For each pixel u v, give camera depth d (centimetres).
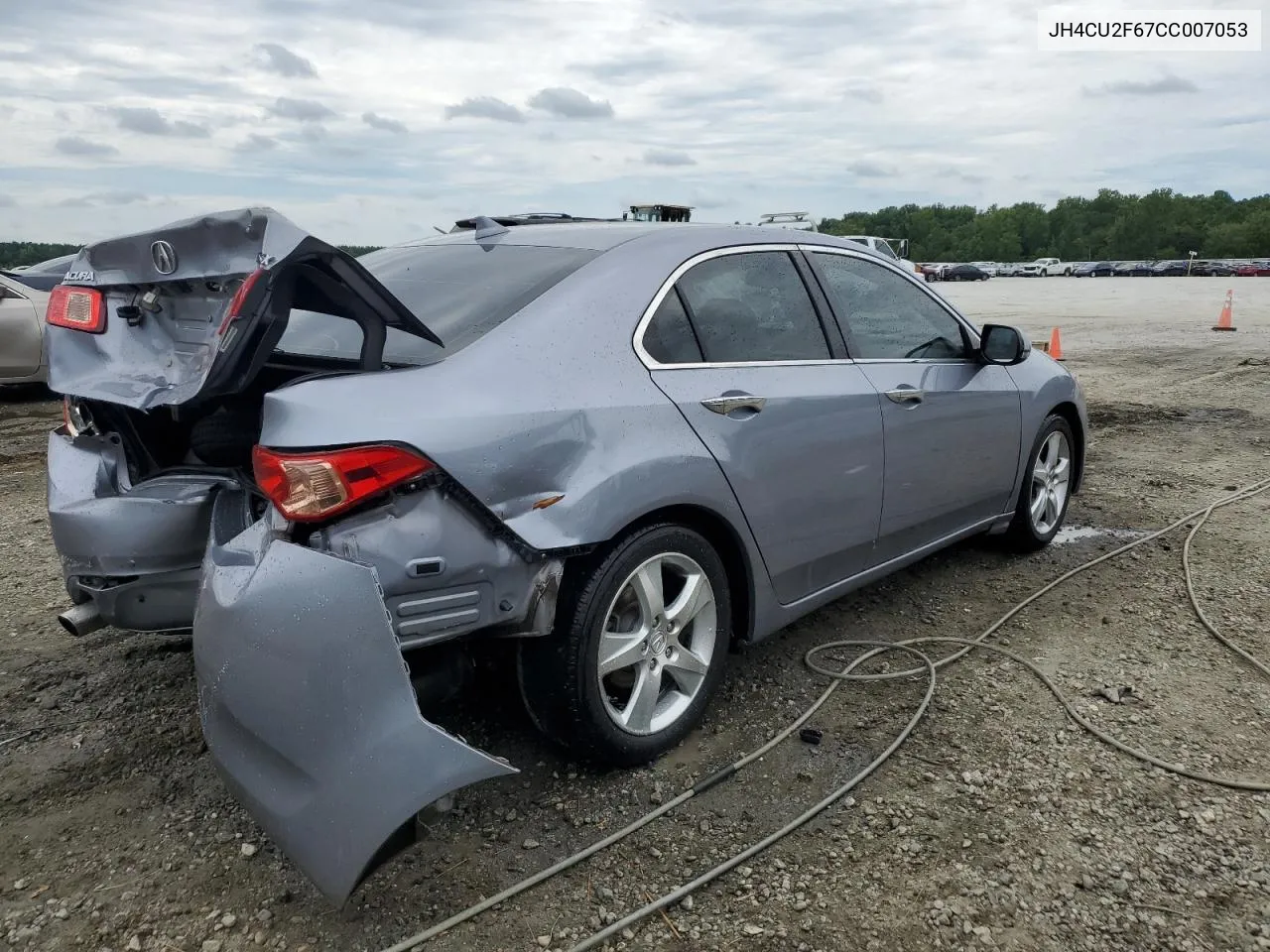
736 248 343
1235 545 507
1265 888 247
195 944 232
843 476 354
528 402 261
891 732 324
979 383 429
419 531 240
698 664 311
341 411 236
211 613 241
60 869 259
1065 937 231
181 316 280
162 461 321
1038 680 359
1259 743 314
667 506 287
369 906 244
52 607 437
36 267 1165
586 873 255
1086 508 588
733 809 282
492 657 288
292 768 226
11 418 938
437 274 324
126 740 323
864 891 248
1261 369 1210
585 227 350
